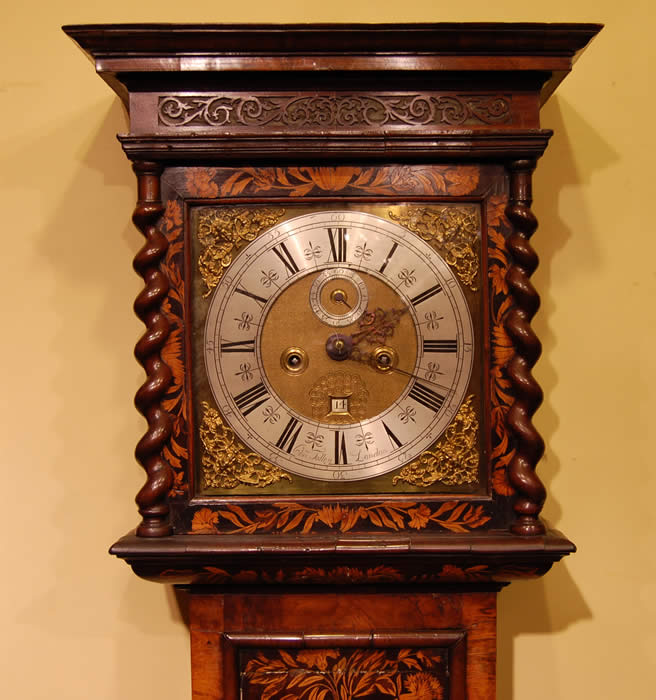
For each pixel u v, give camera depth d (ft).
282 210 4.60
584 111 5.42
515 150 4.42
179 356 4.54
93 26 4.21
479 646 4.76
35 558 5.39
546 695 5.41
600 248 5.41
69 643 5.40
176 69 4.34
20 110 5.40
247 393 4.59
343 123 4.47
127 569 5.41
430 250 4.58
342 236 4.59
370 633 4.75
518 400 4.50
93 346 5.40
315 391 4.60
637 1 5.42
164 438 4.51
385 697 4.75
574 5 5.44
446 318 4.58
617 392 5.41
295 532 4.55
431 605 4.77
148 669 5.40
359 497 4.56
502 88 4.49
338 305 4.60
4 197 5.40
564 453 5.41
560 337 5.40
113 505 5.40
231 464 4.59
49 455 5.40
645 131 5.41
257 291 4.59
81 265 5.40
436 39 4.28
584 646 5.41
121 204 5.40
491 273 4.55
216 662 4.77
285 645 4.74
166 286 4.51
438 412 4.59
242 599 4.78
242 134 4.40
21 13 5.41
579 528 5.42
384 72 4.39
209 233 4.58
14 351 5.39
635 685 5.41
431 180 4.54
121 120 5.41
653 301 5.41
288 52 4.34
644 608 5.42
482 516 4.54
